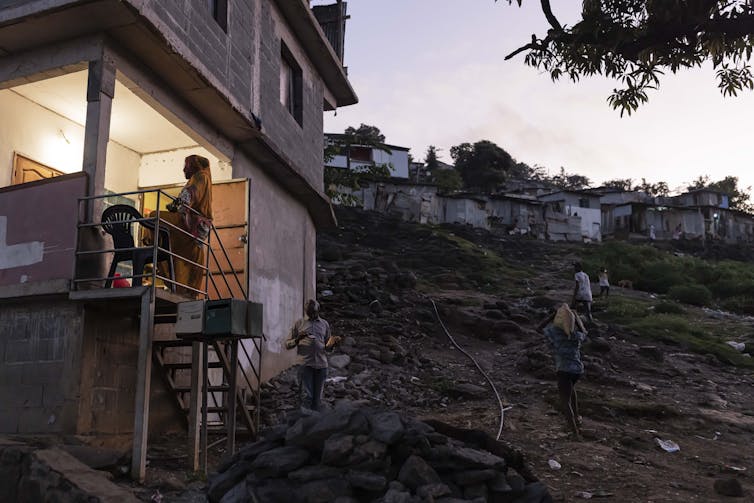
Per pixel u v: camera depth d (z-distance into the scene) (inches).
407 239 1219.2
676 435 372.2
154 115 375.6
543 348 535.8
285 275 494.3
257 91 441.1
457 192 1873.8
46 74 313.1
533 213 1887.3
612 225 2098.9
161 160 431.2
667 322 692.1
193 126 373.7
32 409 280.2
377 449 202.1
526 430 352.5
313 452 209.6
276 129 474.3
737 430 390.6
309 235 566.6
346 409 213.5
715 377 523.5
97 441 280.4
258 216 448.5
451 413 394.3
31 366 284.2
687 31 252.1
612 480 279.4
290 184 501.0
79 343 278.4
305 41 541.6
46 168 369.1
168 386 337.7
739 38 261.0
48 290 276.8
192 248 316.2
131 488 239.1
